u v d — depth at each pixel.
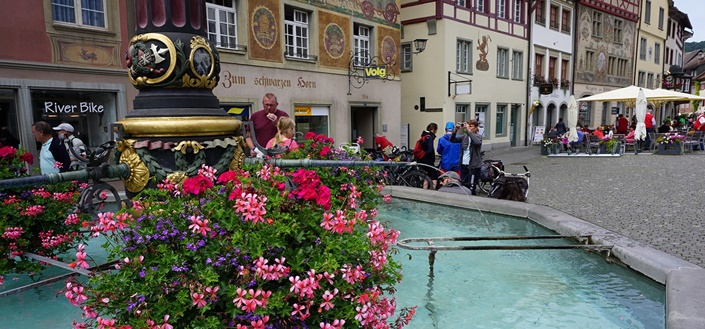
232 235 1.85
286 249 1.89
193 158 3.34
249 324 1.77
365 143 17.88
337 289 1.83
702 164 13.55
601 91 32.25
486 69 21.94
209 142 3.38
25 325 3.02
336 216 1.97
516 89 24.38
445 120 19.62
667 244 5.00
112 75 10.34
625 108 36.25
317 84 14.99
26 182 2.68
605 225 5.99
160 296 1.73
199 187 1.98
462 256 4.42
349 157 4.94
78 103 10.01
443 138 8.70
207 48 3.45
